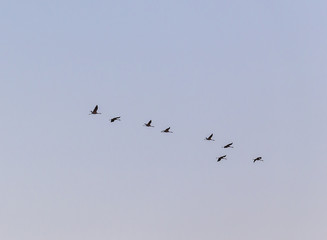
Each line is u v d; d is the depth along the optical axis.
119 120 153.62
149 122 161.12
